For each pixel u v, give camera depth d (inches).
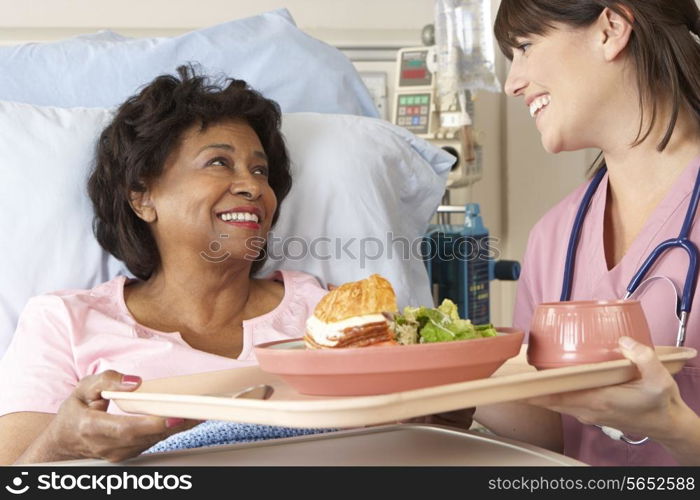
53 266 63.9
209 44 78.7
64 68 74.8
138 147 58.6
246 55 79.4
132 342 56.4
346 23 117.3
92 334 56.9
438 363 32.5
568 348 36.7
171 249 59.5
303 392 35.2
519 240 130.8
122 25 110.7
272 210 60.5
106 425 37.8
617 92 50.1
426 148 77.7
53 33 107.7
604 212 54.1
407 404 29.2
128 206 60.9
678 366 37.9
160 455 40.9
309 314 62.5
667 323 48.3
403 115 107.9
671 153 51.3
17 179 64.1
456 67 104.5
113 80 75.5
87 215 65.0
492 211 129.8
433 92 107.0
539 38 50.5
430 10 118.8
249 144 60.4
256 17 83.2
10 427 53.9
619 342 35.8
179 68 62.0
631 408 36.0
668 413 36.4
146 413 36.2
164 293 60.2
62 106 74.2
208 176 58.2
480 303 101.8
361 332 34.3
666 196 50.8
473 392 30.9
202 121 59.3
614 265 53.5
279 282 65.5
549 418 53.2
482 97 126.6
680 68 49.1
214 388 40.8
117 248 63.3
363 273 69.7
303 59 80.7
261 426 47.5
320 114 74.5
